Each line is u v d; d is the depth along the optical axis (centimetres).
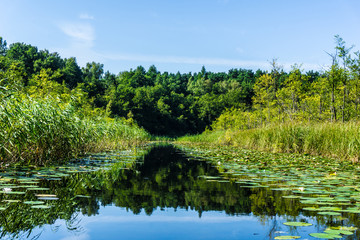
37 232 169
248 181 385
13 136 458
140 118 6216
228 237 164
